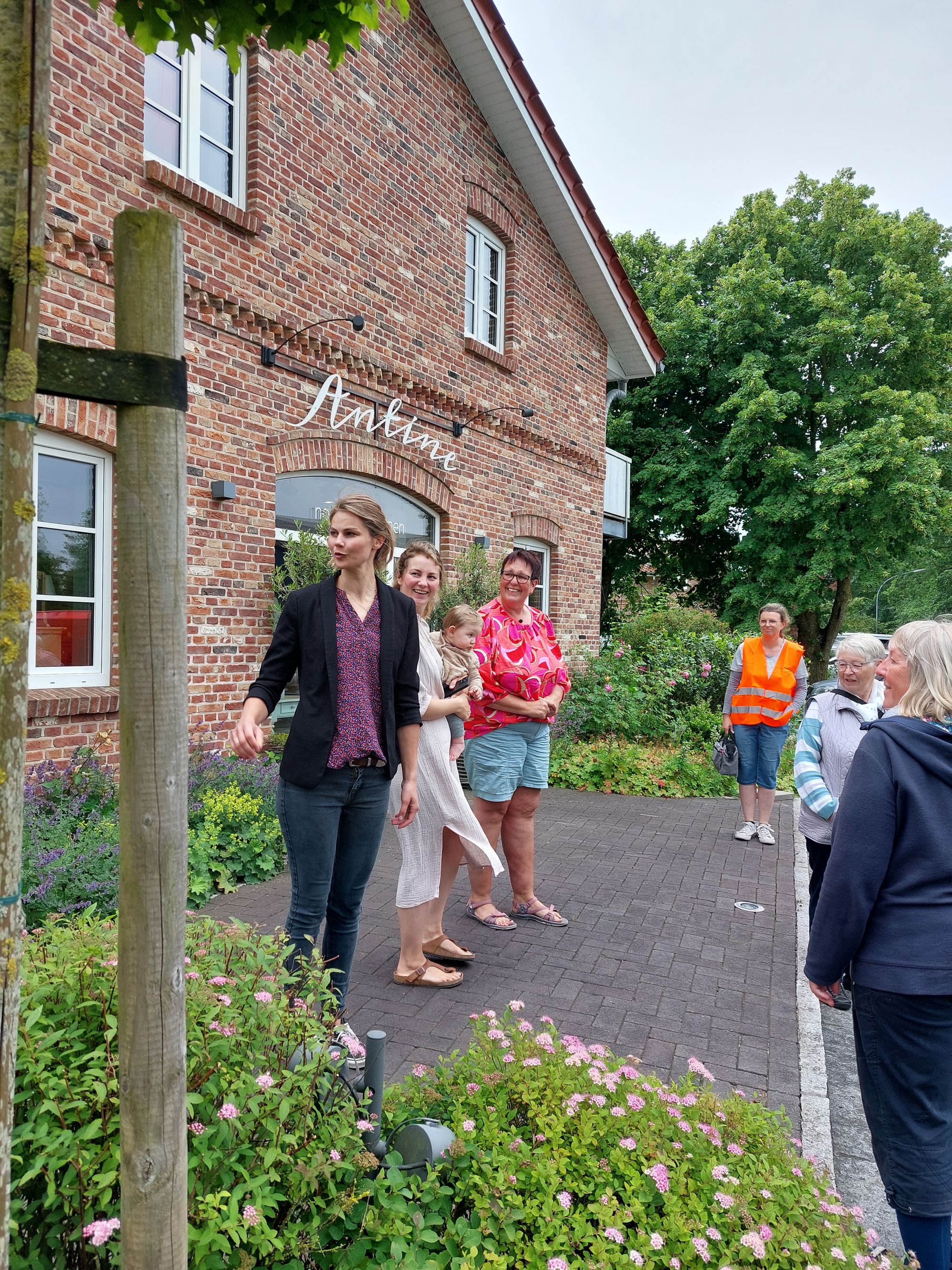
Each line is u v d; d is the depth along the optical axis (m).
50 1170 1.48
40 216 1.06
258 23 1.60
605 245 10.97
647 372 12.89
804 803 3.80
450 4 8.19
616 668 10.79
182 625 1.30
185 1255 1.36
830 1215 2.00
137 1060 1.29
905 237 18.70
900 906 2.07
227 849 5.04
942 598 46.91
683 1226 1.87
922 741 2.11
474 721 4.31
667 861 5.91
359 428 7.51
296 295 6.79
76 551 5.43
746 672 6.48
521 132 9.45
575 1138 2.06
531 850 4.59
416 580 3.49
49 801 4.70
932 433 18.34
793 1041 3.35
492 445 9.65
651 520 20.58
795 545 18.61
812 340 18.02
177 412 1.28
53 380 1.16
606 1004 3.58
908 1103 2.05
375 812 2.82
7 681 1.04
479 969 3.89
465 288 9.02
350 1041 2.08
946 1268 2.04
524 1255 1.82
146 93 5.81
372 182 7.60
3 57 1.04
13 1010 1.06
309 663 2.69
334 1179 1.90
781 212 19.86
